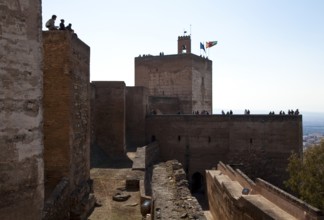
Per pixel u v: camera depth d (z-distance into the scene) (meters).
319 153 24.55
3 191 6.91
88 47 18.97
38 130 7.70
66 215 14.41
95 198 17.52
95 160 28.27
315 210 11.66
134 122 39.97
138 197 18.67
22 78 7.27
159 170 22.23
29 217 7.48
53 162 15.15
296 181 25.92
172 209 13.29
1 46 6.82
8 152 6.98
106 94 32.44
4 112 6.89
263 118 36.53
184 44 54.62
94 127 31.89
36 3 7.59
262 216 13.72
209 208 26.66
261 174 36.38
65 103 15.33
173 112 49.91
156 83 53.16
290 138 35.78
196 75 52.44
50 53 15.42
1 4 6.81
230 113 39.16
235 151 37.31
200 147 38.62
